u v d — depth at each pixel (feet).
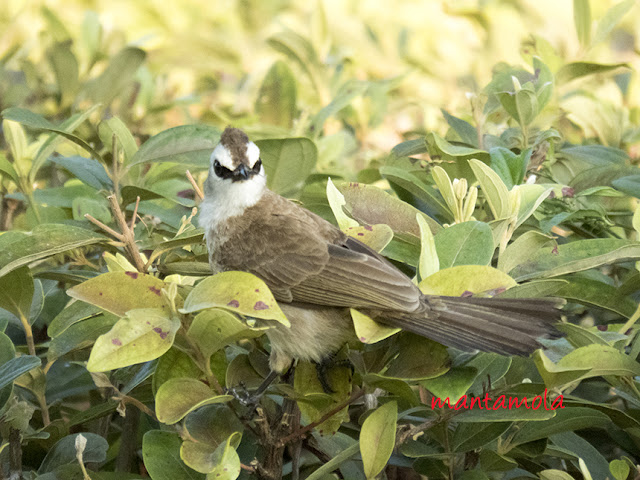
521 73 32.42
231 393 21.11
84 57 40.01
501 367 21.65
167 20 57.26
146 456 19.56
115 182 26.91
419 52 52.60
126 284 18.65
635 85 39.52
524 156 25.73
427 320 21.04
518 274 24.18
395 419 18.45
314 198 29.60
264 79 38.47
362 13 55.52
